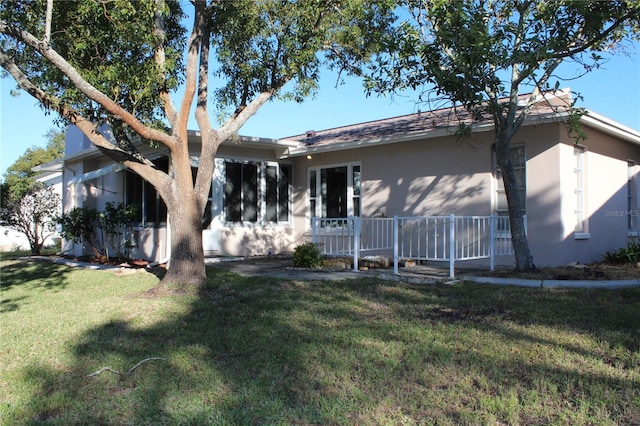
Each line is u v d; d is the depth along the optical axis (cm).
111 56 852
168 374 423
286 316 629
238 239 1382
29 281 1096
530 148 1027
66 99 798
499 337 514
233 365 443
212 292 798
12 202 1762
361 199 1340
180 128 838
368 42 924
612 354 454
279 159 1496
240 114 898
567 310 627
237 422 330
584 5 758
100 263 1372
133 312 670
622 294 714
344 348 487
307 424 327
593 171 1112
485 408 342
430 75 821
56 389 399
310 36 868
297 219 1514
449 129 1096
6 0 779
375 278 914
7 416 348
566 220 1002
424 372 414
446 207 1155
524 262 916
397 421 328
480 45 732
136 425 331
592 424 318
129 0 718
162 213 1320
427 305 684
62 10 787
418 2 929
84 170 1655
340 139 1388
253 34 916
